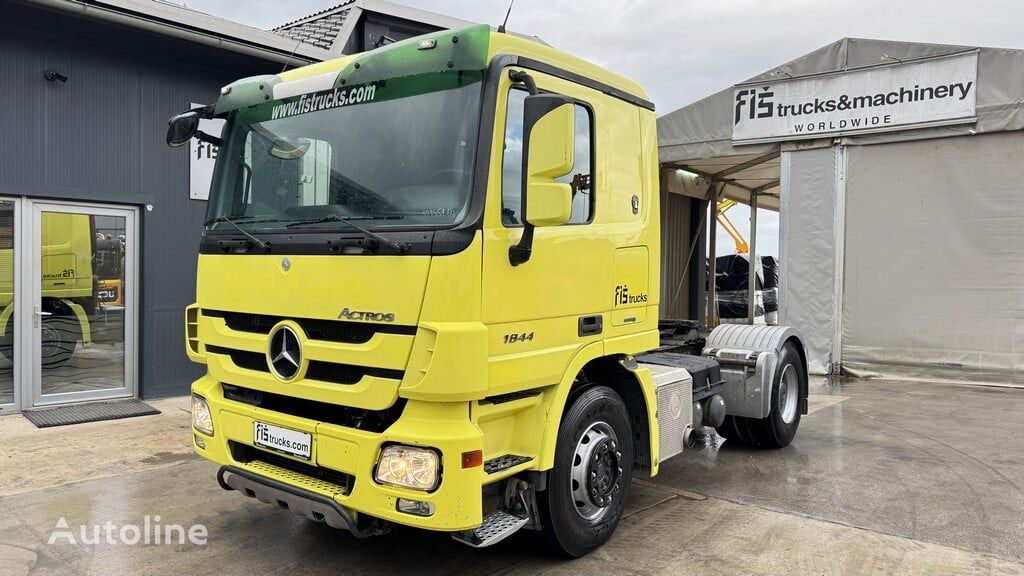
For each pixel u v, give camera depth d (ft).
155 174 26.91
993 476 18.88
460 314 10.52
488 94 11.00
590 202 13.48
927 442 22.61
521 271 11.53
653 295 15.49
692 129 41.19
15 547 13.96
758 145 39.24
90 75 25.14
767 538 14.61
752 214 55.98
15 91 23.48
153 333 27.12
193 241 28.17
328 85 12.64
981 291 33.58
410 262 10.62
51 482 17.76
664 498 17.17
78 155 24.94
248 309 12.75
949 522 15.52
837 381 35.04
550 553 13.58
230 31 26.12
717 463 20.38
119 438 21.74
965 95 33.32
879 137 35.63
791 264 38.17
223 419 13.24
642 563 13.41
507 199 11.35
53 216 24.88
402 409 11.12
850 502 16.84
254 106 13.80
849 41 36.27
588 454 13.43
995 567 13.24
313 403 12.29
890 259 35.65
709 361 20.13
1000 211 33.06
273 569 13.08
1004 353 33.12
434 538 14.61
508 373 11.30
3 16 22.58
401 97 11.78
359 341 11.21
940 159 34.30
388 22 33.30
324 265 11.54
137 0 23.67
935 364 34.63
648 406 14.99
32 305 24.52
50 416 23.98
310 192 12.55
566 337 12.67
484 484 11.62
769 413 21.06
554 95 10.80
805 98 37.45
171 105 27.27
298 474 12.26
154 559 13.47
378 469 10.87
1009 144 32.73
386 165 11.68
